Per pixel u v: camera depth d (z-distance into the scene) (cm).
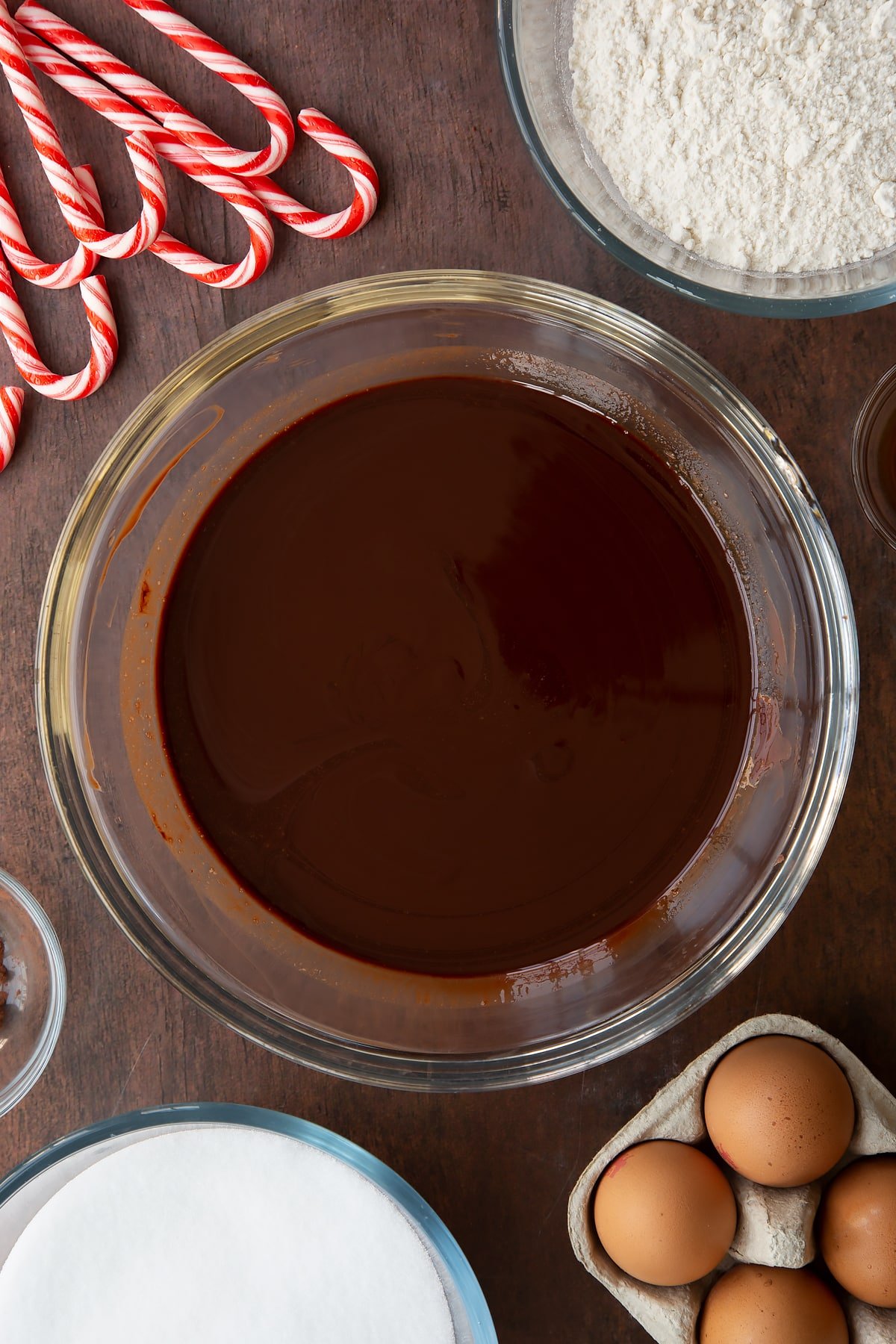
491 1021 63
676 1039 64
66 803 62
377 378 63
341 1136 63
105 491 61
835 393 63
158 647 62
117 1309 61
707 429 62
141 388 63
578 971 62
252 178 62
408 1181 63
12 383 63
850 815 63
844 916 63
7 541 63
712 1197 59
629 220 63
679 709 62
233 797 62
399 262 63
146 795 63
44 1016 64
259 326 60
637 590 62
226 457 63
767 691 63
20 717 63
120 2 62
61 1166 63
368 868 62
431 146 62
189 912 63
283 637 61
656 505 62
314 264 63
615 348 61
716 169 61
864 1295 59
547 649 61
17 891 62
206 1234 61
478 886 62
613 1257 60
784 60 60
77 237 61
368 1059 62
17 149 63
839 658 61
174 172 62
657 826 62
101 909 63
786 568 62
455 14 62
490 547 61
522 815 62
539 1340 63
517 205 62
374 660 61
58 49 61
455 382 62
